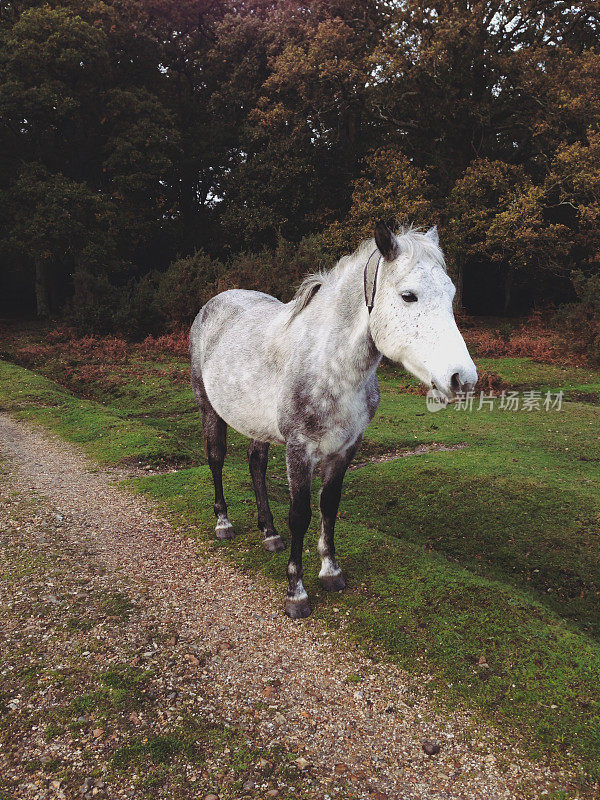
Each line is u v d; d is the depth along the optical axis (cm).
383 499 536
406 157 2125
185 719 245
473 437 731
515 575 416
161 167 2048
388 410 887
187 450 684
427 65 1805
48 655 287
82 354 1402
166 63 2381
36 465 620
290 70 1919
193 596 348
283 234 2227
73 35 1808
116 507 495
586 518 478
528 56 1816
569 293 2336
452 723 246
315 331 301
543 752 229
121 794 207
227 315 396
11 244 1781
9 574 368
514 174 1947
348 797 209
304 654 292
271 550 398
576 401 970
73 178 2127
